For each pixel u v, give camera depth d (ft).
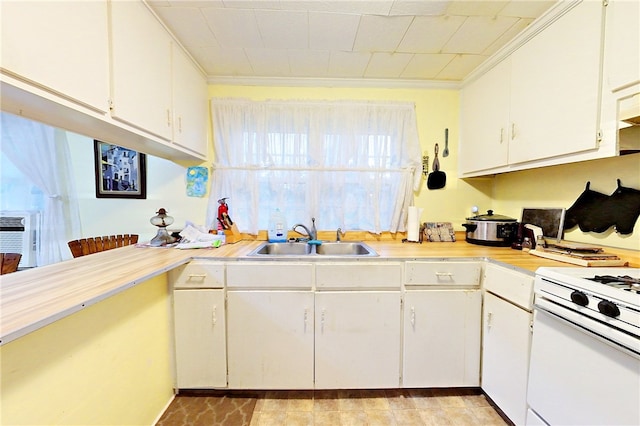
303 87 6.69
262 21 4.55
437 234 6.70
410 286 4.90
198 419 4.44
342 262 4.83
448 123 6.90
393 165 6.81
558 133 4.07
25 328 2.02
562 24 4.00
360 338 4.84
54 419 2.73
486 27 4.65
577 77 3.76
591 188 4.63
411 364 4.89
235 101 6.56
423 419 4.46
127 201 6.81
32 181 6.39
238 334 4.81
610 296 2.62
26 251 6.43
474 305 4.88
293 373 4.85
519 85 4.87
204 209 6.79
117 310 3.60
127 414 3.77
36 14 2.49
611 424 2.58
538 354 3.51
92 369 3.20
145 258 4.48
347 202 6.77
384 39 5.03
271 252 6.29
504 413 4.29
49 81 2.62
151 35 4.26
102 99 3.31
